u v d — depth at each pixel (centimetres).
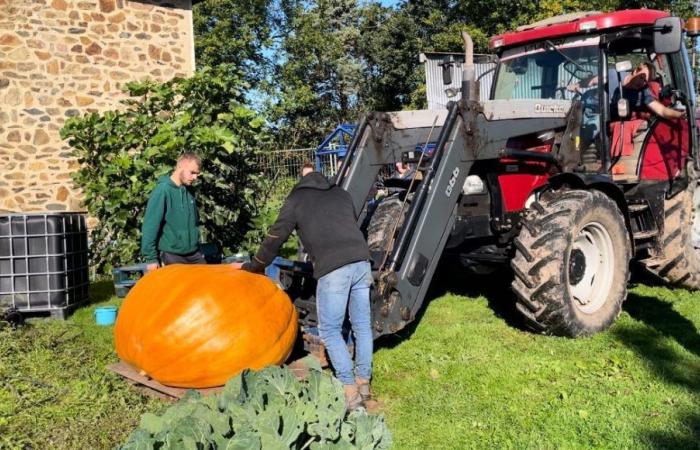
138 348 404
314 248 397
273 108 3106
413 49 3281
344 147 1487
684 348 480
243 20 3091
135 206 746
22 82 988
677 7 2022
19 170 987
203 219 753
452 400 402
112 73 1076
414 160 537
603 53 577
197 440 234
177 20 1157
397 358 483
